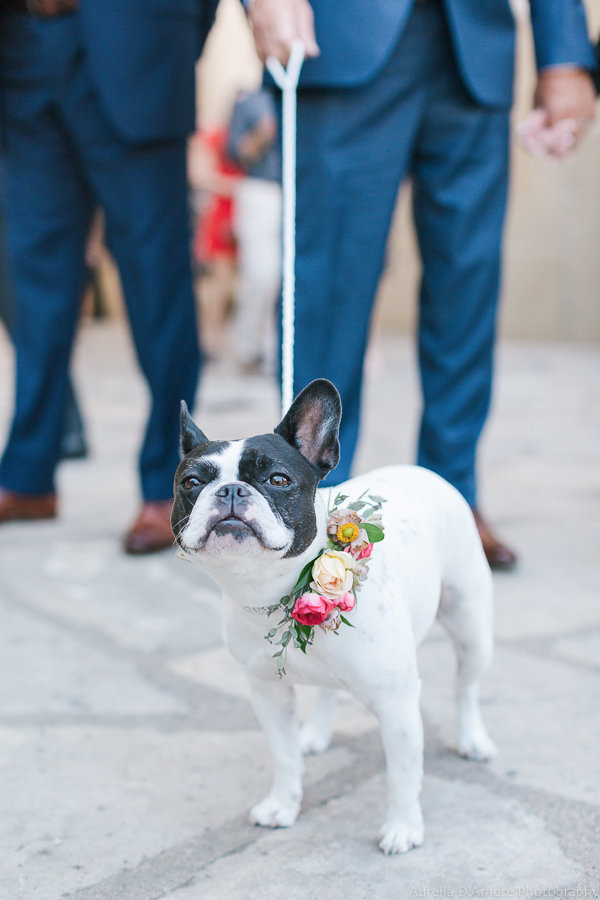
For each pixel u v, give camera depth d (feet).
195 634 8.63
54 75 10.27
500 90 8.66
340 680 5.16
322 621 4.74
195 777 6.21
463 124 8.65
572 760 6.22
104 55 9.79
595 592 9.37
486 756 6.26
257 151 22.50
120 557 10.84
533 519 12.00
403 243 34.42
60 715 7.09
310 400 4.97
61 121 10.55
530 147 9.17
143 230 10.38
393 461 15.01
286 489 4.64
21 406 11.69
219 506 4.44
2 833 5.59
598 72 8.87
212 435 16.89
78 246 11.45
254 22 7.50
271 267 23.44
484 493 13.33
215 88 37.17
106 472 14.94
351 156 8.23
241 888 4.99
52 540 11.53
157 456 10.86
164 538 10.96
